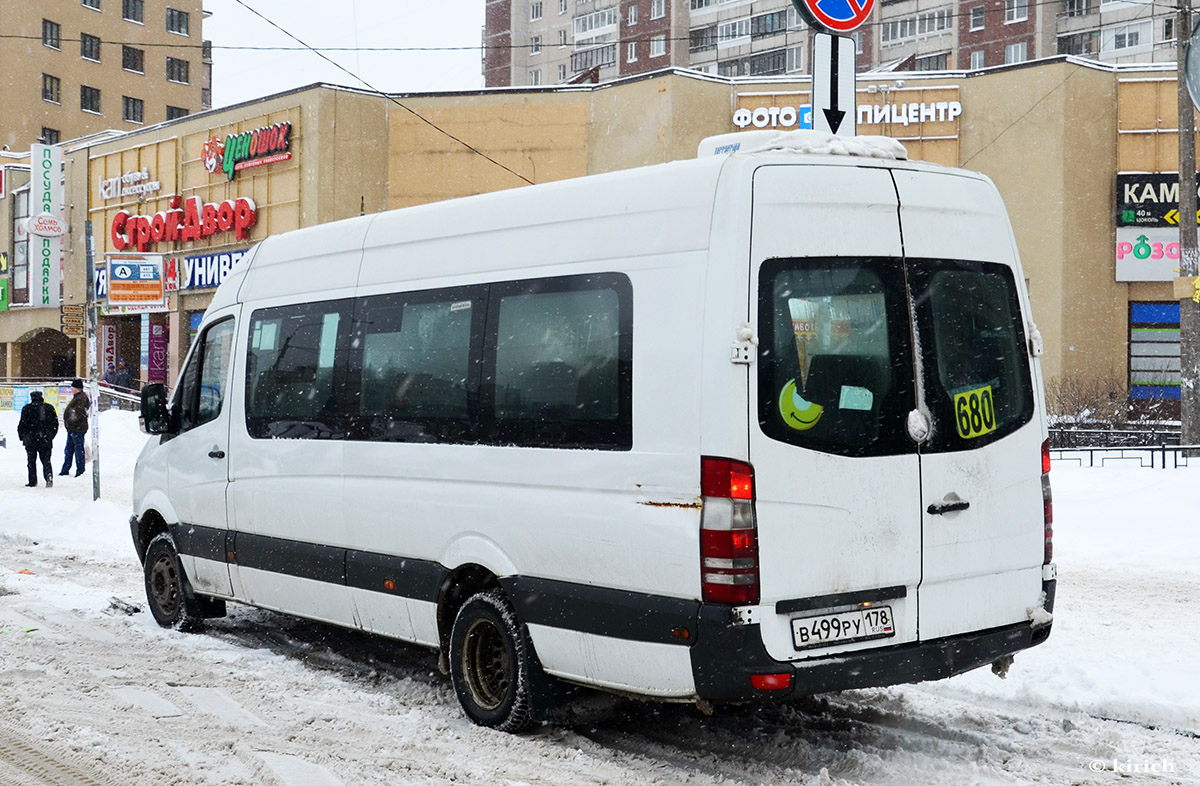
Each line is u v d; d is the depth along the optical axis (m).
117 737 5.66
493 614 5.78
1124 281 29.45
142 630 8.41
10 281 47.25
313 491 6.95
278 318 7.48
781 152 5.03
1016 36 60.97
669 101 30.84
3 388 35.88
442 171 33.84
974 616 5.30
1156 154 29.20
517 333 5.75
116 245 41.16
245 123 36.34
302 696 6.50
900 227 5.21
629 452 5.08
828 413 4.91
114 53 70.25
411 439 6.30
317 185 33.94
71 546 13.17
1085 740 5.60
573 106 32.81
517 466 5.62
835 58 10.33
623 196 5.35
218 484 7.85
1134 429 25.14
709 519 4.73
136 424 31.00
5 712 6.09
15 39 64.50
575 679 5.38
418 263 6.44
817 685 4.79
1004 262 5.55
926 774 5.15
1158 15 57.53
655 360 5.02
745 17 70.31
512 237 5.88
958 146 29.91
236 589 7.71
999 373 5.45
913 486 5.09
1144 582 9.69
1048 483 5.62
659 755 5.47
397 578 6.30
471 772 5.14
